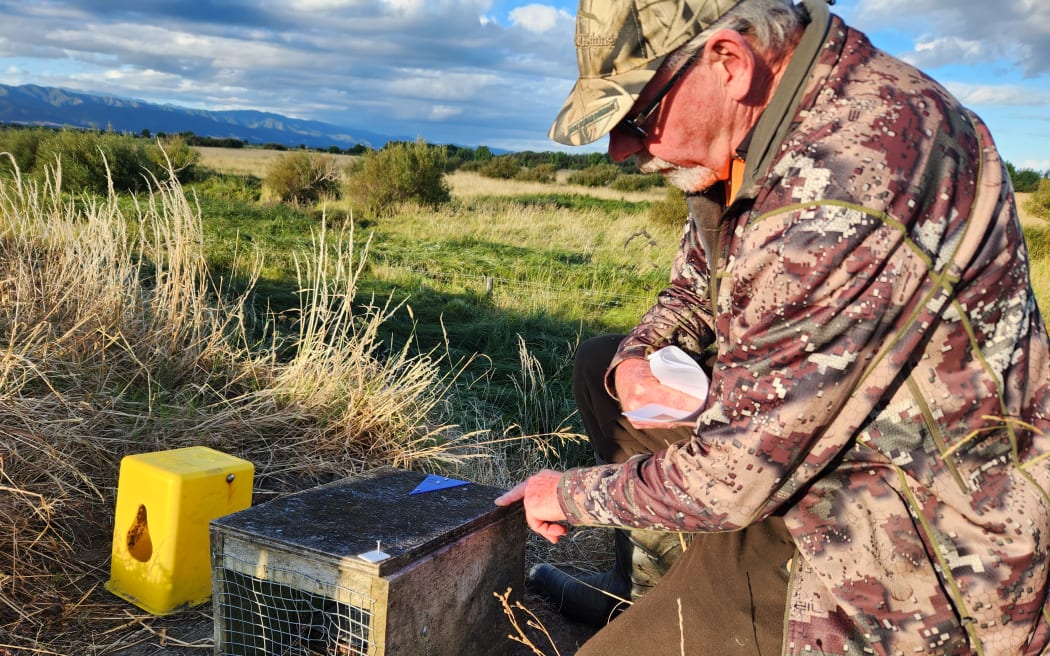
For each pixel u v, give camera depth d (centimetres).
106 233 415
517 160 4069
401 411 364
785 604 148
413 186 1878
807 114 130
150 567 223
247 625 194
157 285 400
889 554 133
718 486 135
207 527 228
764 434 129
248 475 238
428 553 180
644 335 208
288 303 632
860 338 124
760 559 154
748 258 130
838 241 122
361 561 168
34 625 212
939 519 131
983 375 128
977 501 130
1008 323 130
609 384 205
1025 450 132
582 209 1998
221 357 378
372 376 376
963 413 128
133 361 357
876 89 129
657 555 214
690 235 207
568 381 506
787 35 133
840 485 136
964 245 125
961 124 131
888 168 123
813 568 139
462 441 375
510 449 399
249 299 620
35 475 260
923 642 132
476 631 201
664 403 180
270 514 194
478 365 533
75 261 401
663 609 158
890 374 126
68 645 205
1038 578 130
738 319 135
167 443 300
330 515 195
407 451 338
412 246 1173
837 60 133
